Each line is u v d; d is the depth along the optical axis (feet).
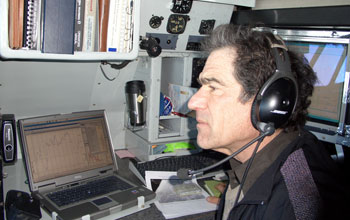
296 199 2.19
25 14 3.12
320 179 2.31
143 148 5.06
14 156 4.00
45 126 4.13
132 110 4.85
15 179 4.25
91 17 3.49
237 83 2.33
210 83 2.44
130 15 3.70
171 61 5.30
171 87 5.25
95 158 4.40
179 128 5.19
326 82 3.75
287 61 2.37
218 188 4.08
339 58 3.57
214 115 2.42
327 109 3.77
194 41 4.77
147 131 4.95
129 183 4.11
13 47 3.13
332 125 3.74
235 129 2.42
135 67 5.11
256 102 2.27
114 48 3.69
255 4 4.83
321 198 2.19
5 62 4.10
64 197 3.71
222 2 4.42
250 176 2.60
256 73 2.28
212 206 3.69
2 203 3.19
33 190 3.80
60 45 3.28
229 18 4.76
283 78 2.29
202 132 2.56
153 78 4.75
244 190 2.61
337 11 3.42
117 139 5.67
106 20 3.57
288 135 2.62
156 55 4.41
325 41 3.63
